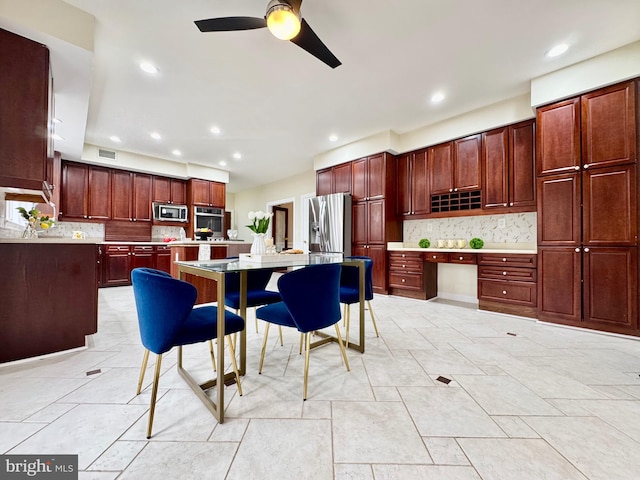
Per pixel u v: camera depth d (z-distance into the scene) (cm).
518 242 344
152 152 493
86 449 110
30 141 186
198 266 165
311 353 209
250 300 204
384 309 339
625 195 232
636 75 227
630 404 141
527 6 191
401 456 108
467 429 123
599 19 202
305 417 131
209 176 586
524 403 142
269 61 248
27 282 194
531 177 307
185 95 303
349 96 308
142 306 126
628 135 232
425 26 209
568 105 260
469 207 357
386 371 178
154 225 570
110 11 193
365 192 437
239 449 111
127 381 165
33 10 178
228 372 177
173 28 208
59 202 432
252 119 364
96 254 222
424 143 392
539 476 98
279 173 641
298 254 243
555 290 267
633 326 228
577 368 181
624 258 233
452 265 402
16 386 158
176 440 116
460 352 208
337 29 212
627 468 102
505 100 319
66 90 253
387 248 417
